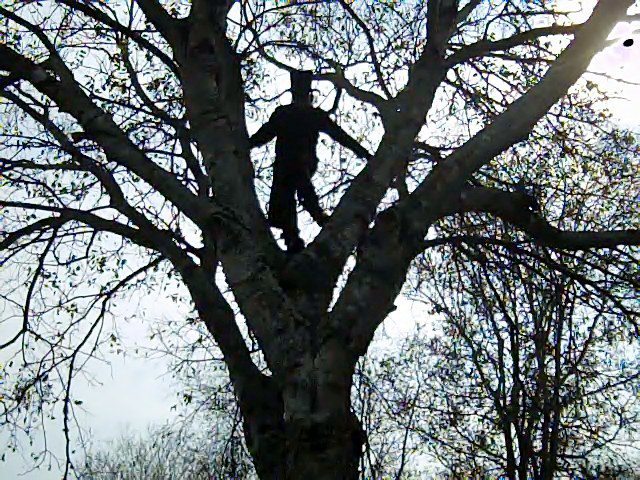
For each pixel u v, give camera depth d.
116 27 8.38
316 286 6.12
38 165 8.22
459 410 16.55
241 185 6.63
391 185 7.39
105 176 7.00
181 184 6.74
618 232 7.38
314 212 7.67
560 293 10.02
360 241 6.56
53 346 8.89
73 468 8.40
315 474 5.32
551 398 13.33
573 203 11.11
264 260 6.21
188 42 7.37
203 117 6.95
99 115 6.97
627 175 10.69
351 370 5.75
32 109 7.25
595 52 7.19
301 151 7.64
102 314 9.02
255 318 6.01
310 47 10.94
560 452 14.74
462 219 9.73
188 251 7.76
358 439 5.62
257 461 5.86
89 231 9.00
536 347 12.81
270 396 6.06
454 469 17.09
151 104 9.49
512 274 10.18
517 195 7.23
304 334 5.82
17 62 6.99
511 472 14.23
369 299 5.96
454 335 15.19
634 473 14.55
